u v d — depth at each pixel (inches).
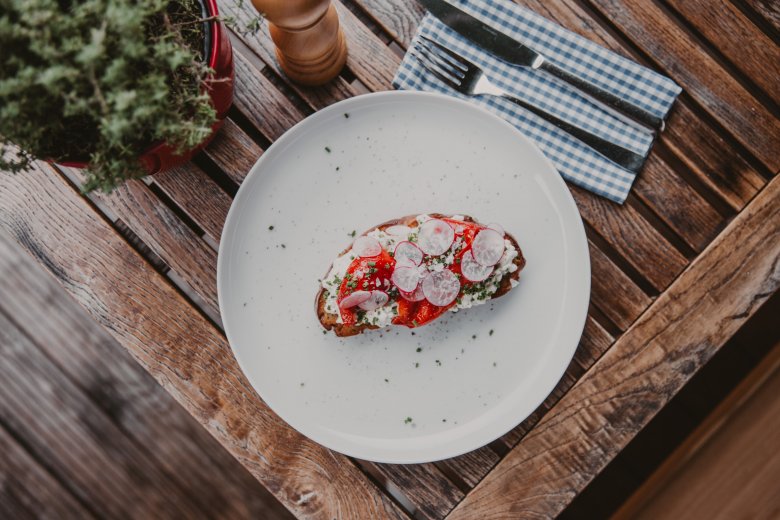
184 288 28.6
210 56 20.5
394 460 23.3
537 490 24.2
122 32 17.3
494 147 24.2
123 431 32.8
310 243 24.5
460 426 24.3
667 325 24.3
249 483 32.9
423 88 24.8
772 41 24.8
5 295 32.5
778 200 24.0
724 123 24.9
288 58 23.2
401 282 22.8
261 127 24.7
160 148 20.7
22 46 17.4
